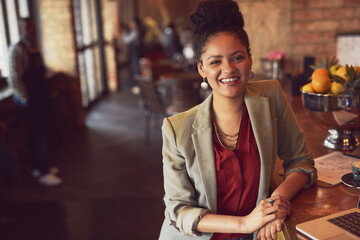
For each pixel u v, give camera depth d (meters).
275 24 4.17
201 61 1.24
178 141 1.28
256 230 1.20
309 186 1.40
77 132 6.17
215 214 1.24
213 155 1.26
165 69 6.34
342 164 1.58
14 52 3.89
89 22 7.96
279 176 1.50
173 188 1.31
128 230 3.24
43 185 4.19
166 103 5.71
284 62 3.70
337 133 1.76
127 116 7.04
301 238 1.10
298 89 2.84
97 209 3.63
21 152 4.43
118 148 5.35
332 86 1.62
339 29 4.07
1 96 4.19
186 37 8.82
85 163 4.83
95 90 8.31
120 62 12.48
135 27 10.33
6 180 4.11
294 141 1.43
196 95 5.29
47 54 6.04
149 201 3.75
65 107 5.94
